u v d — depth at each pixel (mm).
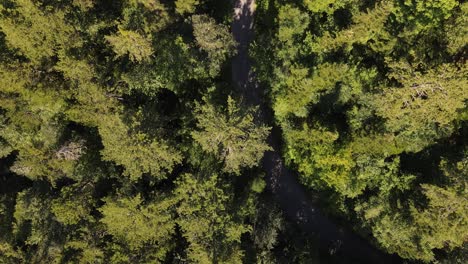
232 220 44094
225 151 43938
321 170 46594
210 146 43156
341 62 43156
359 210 47562
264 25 52594
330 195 51906
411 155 47219
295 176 55000
